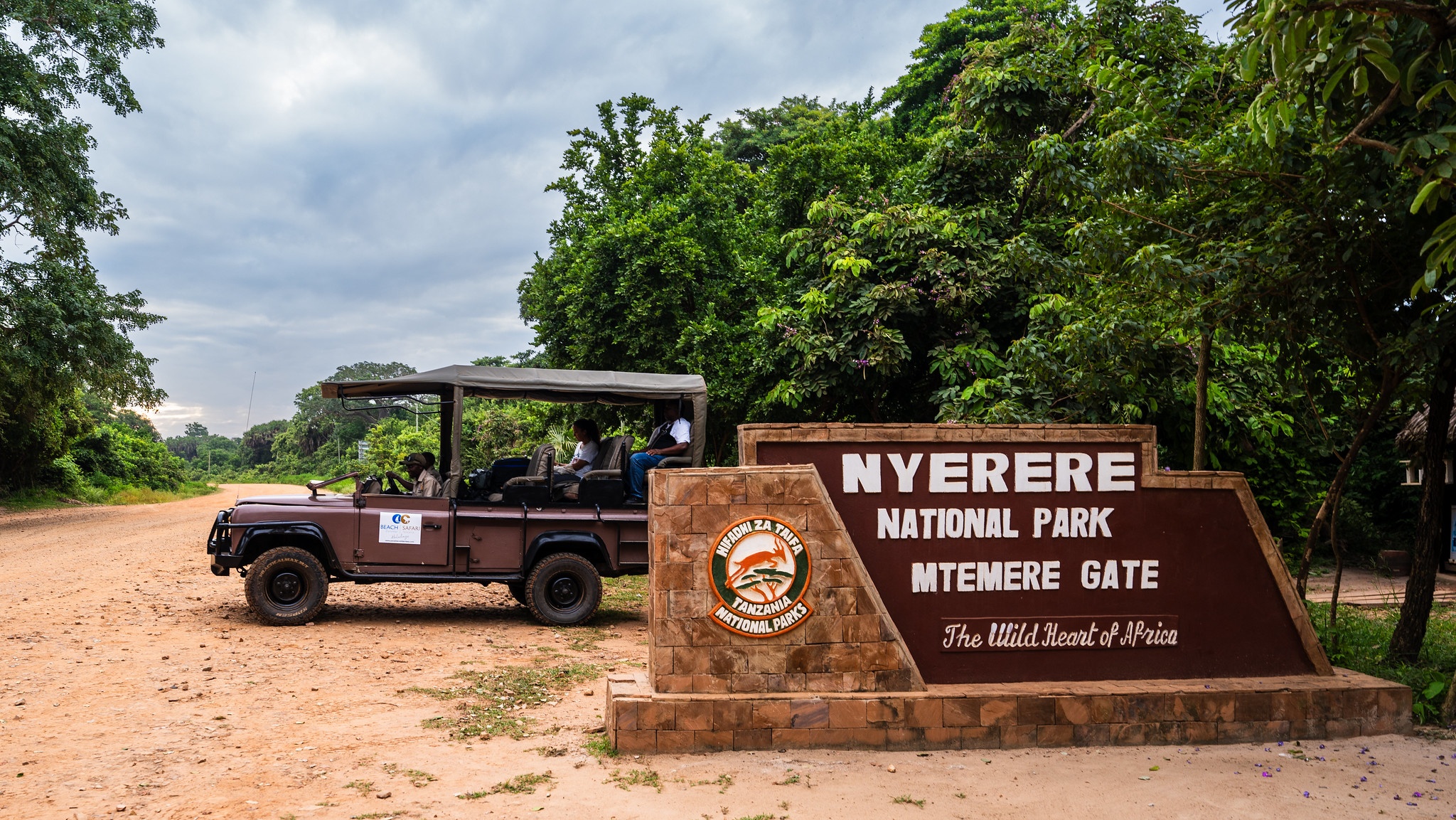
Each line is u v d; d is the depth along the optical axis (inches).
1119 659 225.6
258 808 166.1
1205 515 231.1
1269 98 191.0
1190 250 296.8
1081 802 174.9
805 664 209.3
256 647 304.2
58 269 805.2
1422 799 178.1
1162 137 307.0
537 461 400.8
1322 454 522.6
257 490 2539.4
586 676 280.2
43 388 885.8
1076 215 382.3
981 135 506.6
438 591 455.5
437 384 382.3
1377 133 238.4
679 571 208.5
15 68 773.9
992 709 208.4
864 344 461.7
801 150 694.5
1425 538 284.0
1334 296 273.0
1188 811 170.9
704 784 181.5
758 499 210.8
